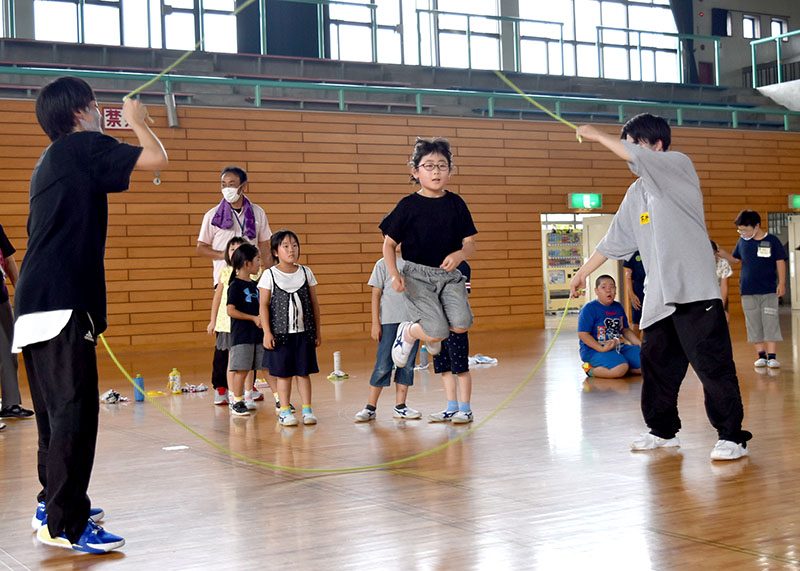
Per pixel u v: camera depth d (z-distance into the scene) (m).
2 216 13.31
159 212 14.19
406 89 15.91
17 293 3.11
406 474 4.31
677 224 4.39
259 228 7.78
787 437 4.95
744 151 18.61
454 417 5.95
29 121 13.50
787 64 22.62
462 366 5.98
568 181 17.20
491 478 4.14
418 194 5.06
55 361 3.06
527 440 5.20
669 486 3.84
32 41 15.65
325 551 3.03
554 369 9.55
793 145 19.08
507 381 8.53
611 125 17.62
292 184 15.12
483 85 19.11
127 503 3.86
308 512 3.60
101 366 11.48
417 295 5.06
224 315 7.36
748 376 8.17
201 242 7.66
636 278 9.14
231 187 7.61
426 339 5.22
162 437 5.79
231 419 6.65
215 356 7.60
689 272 4.37
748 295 8.97
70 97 3.23
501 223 16.64
